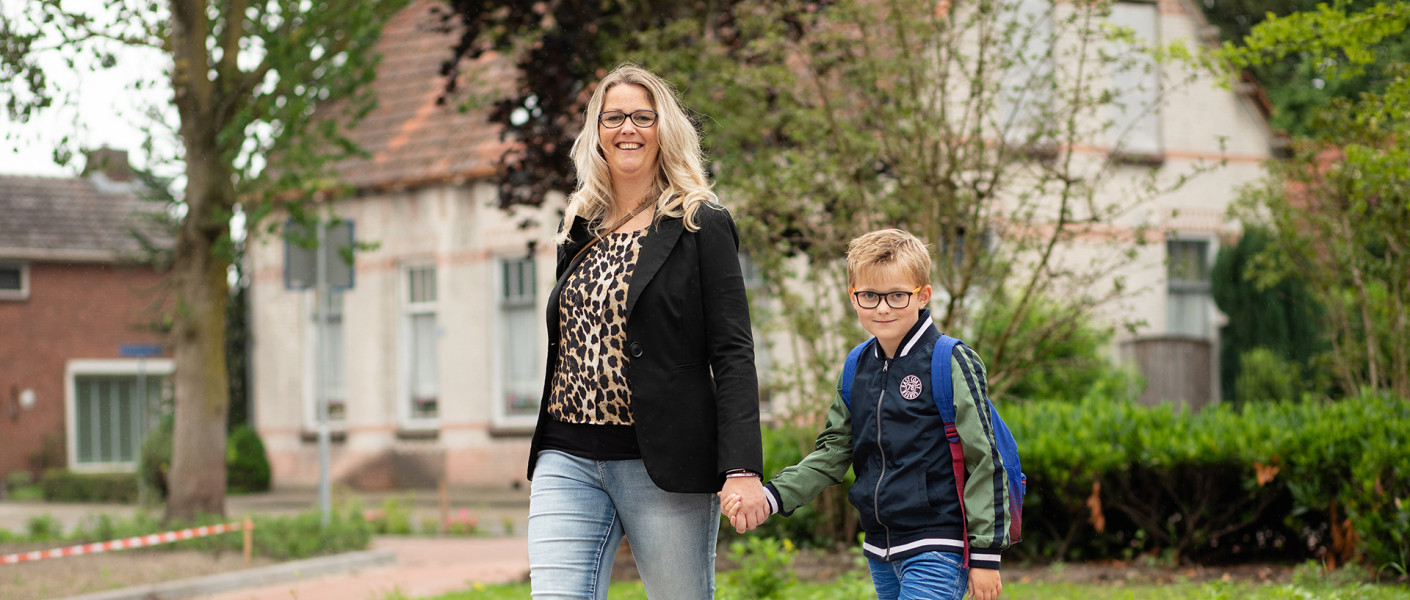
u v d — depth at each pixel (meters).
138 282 27.58
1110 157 8.24
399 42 23.88
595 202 3.65
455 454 21.28
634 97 3.60
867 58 8.06
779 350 12.38
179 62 12.32
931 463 3.71
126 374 27.75
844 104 8.44
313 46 12.44
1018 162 8.80
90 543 12.07
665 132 3.57
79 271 27.17
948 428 3.70
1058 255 10.15
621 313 3.47
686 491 3.43
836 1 8.52
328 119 12.43
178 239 13.12
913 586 3.68
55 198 27.89
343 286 11.98
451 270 21.33
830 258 8.48
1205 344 16.67
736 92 8.74
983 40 7.89
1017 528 3.70
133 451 27.81
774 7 8.66
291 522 11.67
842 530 9.08
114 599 8.84
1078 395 12.12
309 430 23.30
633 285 3.45
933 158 8.02
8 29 11.36
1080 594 6.91
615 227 3.62
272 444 23.78
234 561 10.64
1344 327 9.64
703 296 3.47
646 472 3.48
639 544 3.53
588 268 3.56
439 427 21.52
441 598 8.23
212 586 9.48
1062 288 8.38
